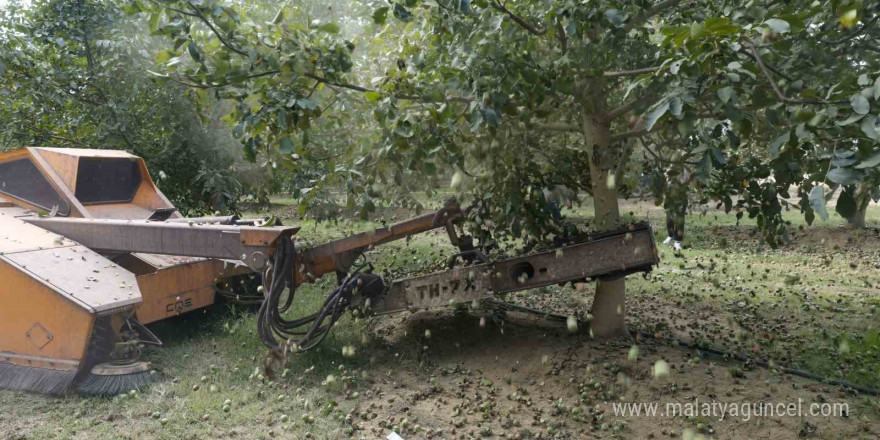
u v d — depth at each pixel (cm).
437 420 432
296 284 520
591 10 408
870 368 520
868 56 414
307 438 398
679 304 744
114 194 686
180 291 575
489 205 557
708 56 316
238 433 404
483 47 419
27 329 467
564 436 405
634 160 610
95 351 462
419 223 566
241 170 912
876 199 410
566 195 609
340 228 1187
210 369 512
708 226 1369
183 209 959
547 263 510
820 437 392
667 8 497
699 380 478
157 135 913
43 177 621
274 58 390
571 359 525
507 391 481
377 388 488
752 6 349
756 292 811
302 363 530
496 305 729
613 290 588
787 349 569
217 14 388
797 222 1338
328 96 479
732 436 394
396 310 553
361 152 471
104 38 899
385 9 424
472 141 480
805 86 368
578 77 459
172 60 390
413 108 446
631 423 418
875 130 274
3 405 440
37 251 490
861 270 955
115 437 390
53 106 908
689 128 330
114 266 509
